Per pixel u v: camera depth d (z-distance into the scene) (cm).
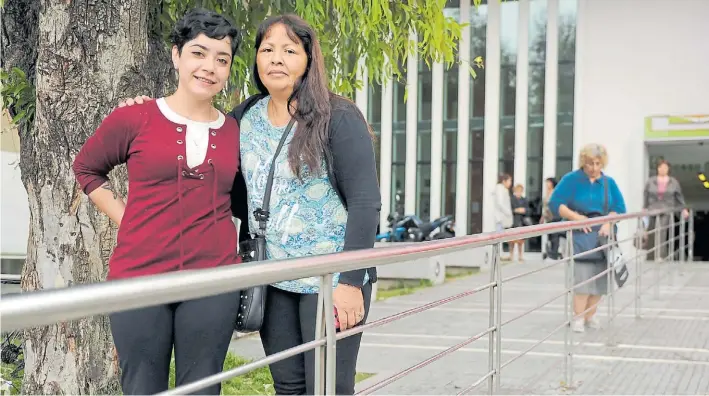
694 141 1526
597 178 657
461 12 1803
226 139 235
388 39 564
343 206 249
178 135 224
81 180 237
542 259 1553
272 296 254
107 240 362
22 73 411
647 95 1584
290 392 261
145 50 361
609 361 548
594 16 1630
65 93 345
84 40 344
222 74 231
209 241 224
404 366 559
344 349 243
